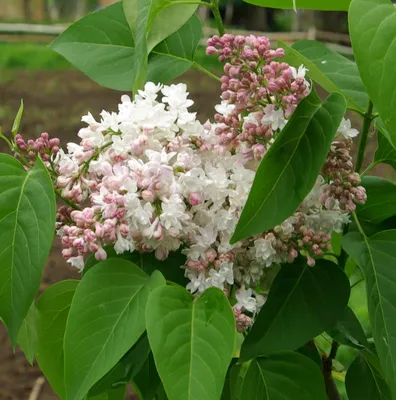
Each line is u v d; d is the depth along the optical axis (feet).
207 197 1.07
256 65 1.05
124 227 0.99
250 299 1.10
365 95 1.28
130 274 1.04
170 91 1.13
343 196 1.07
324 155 0.96
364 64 0.91
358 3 0.93
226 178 1.07
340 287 1.13
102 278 1.03
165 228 1.04
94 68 1.42
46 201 1.02
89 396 1.20
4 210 1.02
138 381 1.20
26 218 1.02
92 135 1.11
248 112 1.15
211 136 1.12
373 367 1.26
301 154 0.98
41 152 1.15
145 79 1.38
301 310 1.11
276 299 1.12
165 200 1.03
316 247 1.08
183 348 0.93
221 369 0.91
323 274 1.15
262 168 0.96
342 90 1.29
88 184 1.10
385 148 1.31
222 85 1.08
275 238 1.07
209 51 1.08
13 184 1.04
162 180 1.03
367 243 1.12
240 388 1.19
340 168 1.06
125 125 1.09
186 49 1.40
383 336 1.02
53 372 1.28
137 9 1.35
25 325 1.23
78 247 0.99
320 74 1.13
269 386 1.14
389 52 0.90
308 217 1.09
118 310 1.00
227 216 1.07
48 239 0.99
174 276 1.14
